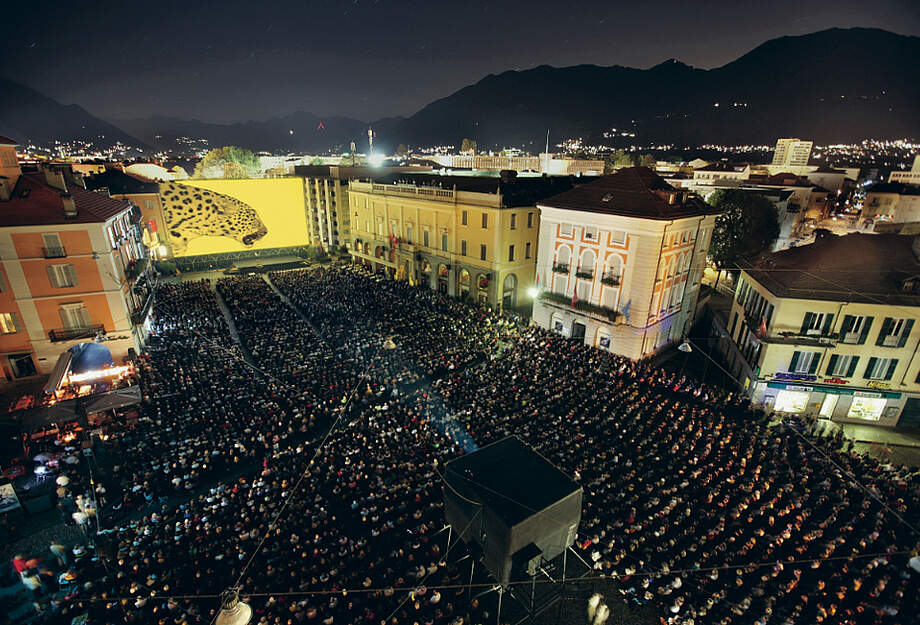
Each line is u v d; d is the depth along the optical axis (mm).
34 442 28688
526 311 54500
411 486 24328
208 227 73938
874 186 85188
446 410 30500
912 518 22219
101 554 20594
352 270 70438
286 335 42750
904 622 17453
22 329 36656
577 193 43656
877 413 32812
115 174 68812
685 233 40594
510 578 15484
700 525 22141
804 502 23375
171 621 17453
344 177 79125
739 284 40219
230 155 127250
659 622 18297
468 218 52688
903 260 32312
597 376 35625
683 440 28016
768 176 89500
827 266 33219
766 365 33406
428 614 18047
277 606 17859
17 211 34938
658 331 42094
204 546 20734
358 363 37000
